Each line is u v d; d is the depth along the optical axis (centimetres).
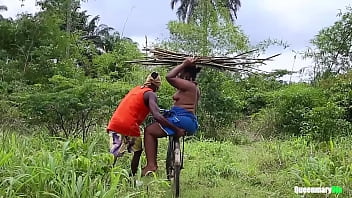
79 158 606
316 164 698
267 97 1599
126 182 606
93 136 920
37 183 530
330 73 1967
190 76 654
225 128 1380
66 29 2377
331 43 2081
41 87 1132
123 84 999
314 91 1388
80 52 2042
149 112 673
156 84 673
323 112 1181
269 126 1395
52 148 761
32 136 861
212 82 1408
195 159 859
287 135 1315
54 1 2300
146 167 642
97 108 930
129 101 664
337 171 679
